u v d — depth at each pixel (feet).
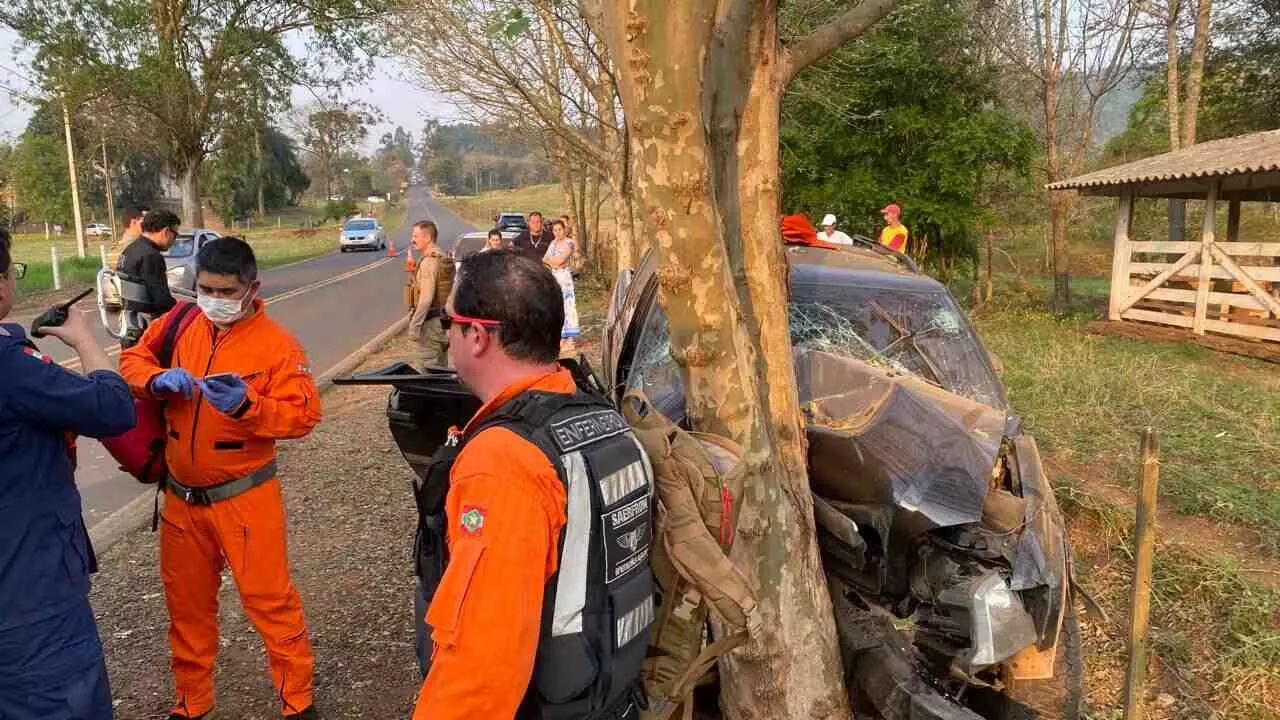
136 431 9.29
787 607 7.82
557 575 4.95
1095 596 13.92
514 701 4.67
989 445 9.71
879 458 9.21
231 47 74.13
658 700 6.29
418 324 25.57
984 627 8.73
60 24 69.21
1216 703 11.34
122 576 14.26
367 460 20.65
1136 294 42.27
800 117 50.21
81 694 7.21
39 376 6.75
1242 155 37.11
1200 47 48.60
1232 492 17.94
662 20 6.48
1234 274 37.35
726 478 6.69
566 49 30.68
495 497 4.77
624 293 17.39
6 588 6.75
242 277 9.05
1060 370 29.43
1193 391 27.48
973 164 48.14
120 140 87.40
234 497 9.39
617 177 34.09
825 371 11.11
